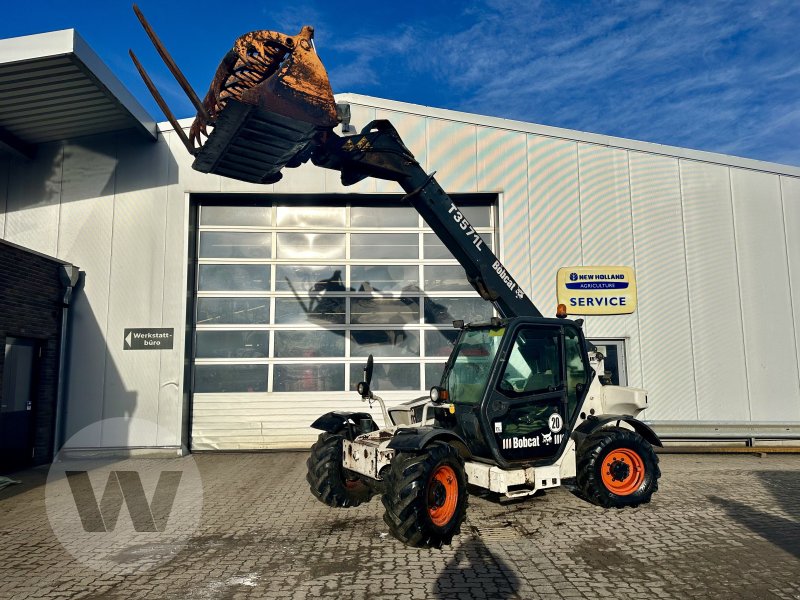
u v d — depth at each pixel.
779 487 6.45
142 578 3.84
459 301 9.75
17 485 7.04
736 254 9.51
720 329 9.35
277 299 9.57
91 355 9.02
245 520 5.27
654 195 9.56
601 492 5.34
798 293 9.47
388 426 5.54
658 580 3.70
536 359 5.37
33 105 8.12
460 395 5.31
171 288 9.17
